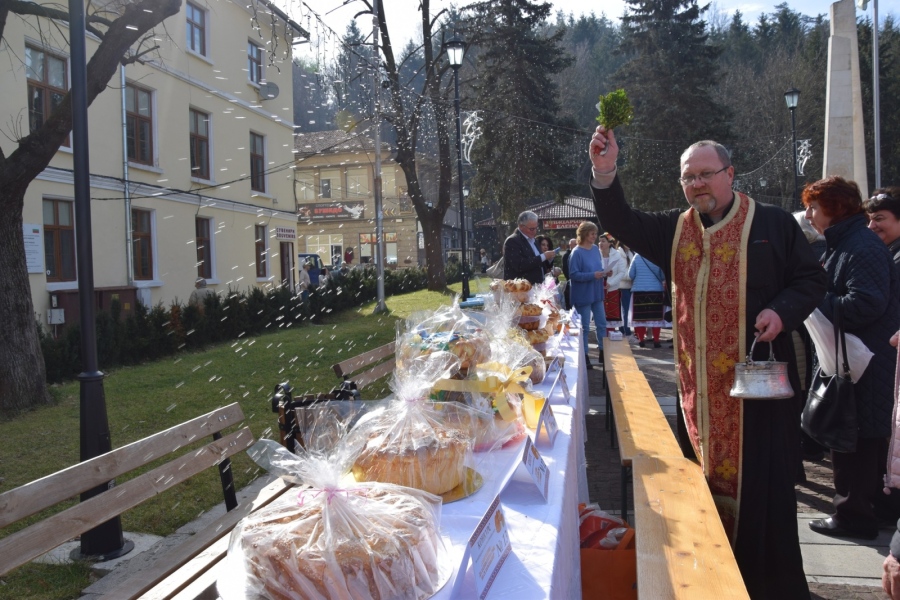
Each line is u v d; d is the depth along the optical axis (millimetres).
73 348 9812
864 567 3406
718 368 2641
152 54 14258
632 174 34656
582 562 2512
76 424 6570
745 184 34375
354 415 2285
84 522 2354
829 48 9953
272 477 4691
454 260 40562
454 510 1631
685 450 3055
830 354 3479
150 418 6648
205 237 16844
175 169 15383
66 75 12406
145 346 11156
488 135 28797
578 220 37938
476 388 2199
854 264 3414
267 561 1211
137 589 2148
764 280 2598
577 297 8648
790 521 2613
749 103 40344
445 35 26078
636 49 36750
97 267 13117
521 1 28484
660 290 11000
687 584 1900
